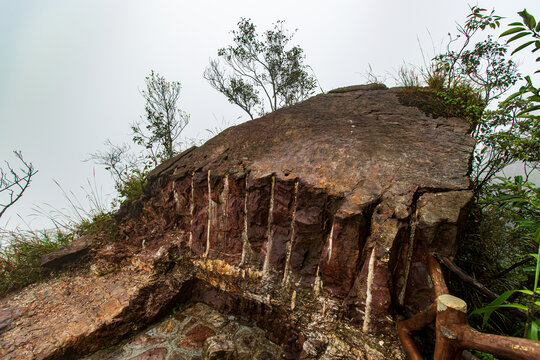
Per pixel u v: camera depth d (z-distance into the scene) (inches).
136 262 123.1
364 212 71.1
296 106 147.9
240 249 105.7
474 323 77.6
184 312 112.3
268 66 282.8
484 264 85.1
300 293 84.7
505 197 82.5
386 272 65.7
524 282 82.5
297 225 85.7
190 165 131.3
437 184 72.7
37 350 84.7
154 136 264.4
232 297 107.4
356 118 118.4
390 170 81.5
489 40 116.5
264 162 105.4
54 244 146.6
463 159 80.8
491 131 105.0
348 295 74.3
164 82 268.8
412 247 68.2
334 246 74.9
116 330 97.3
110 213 164.1
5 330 93.3
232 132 144.6
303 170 91.6
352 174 83.8
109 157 201.6
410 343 59.0
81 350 90.7
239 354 88.0
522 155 88.1
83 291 112.7
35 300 109.9
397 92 137.9
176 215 134.9
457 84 125.8
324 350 72.2
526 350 38.2
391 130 103.5
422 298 66.0
